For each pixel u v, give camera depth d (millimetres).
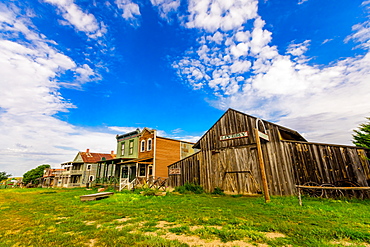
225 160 15305
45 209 10000
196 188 15906
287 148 12570
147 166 24328
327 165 11156
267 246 3828
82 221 6766
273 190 12469
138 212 7965
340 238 4094
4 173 66438
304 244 3834
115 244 4156
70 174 42594
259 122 14125
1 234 5520
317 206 7594
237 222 5598
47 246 4316
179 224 5793
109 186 23750
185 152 27672
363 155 10352
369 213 6273
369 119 15781
